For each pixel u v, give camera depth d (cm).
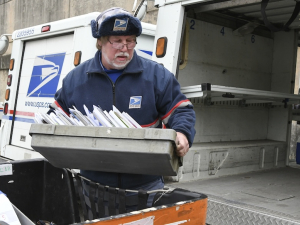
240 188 358
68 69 431
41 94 475
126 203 196
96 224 142
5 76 1177
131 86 198
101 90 200
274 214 271
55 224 235
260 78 480
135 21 184
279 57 490
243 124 469
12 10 1241
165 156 158
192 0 322
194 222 181
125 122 170
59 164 194
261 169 451
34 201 246
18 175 239
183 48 388
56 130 175
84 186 212
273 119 498
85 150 170
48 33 464
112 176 198
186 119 190
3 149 528
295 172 448
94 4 909
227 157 408
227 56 437
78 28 418
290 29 479
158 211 162
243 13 421
